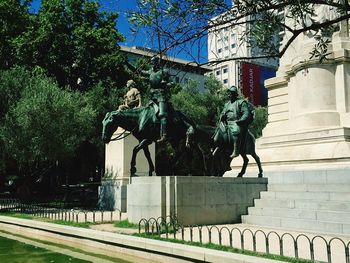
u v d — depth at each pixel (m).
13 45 29.94
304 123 18.80
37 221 13.09
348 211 11.84
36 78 25.56
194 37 5.04
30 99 22.00
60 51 31.53
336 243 9.42
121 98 31.98
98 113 29.42
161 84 14.58
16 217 15.39
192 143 15.47
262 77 55.91
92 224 12.97
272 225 12.84
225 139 14.63
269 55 5.36
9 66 31.16
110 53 31.62
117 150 21.00
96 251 9.71
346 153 16.12
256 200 14.19
